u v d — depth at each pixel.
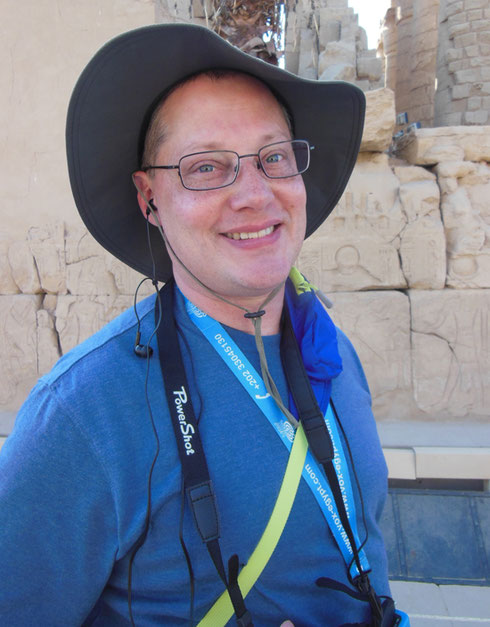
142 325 1.05
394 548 2.82
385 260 3.72
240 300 1.04
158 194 1.02
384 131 3.59
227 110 0.95
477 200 3.76
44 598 0.95
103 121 1.01
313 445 1.00
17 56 3.95
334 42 5.17
